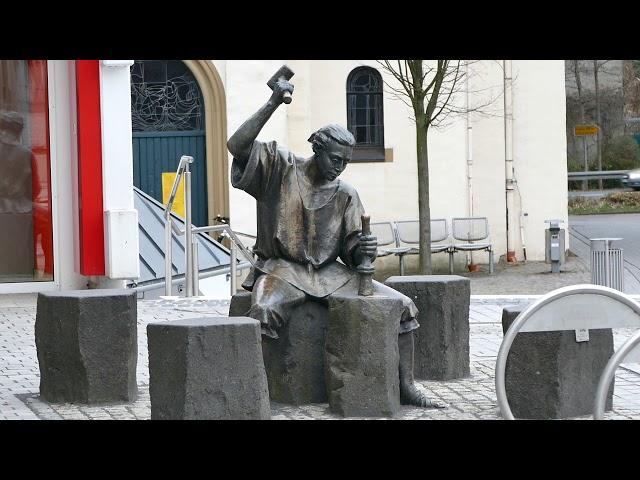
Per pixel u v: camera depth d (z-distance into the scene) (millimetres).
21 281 18781
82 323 11102
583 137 58062
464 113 29109
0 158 18734
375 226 30016
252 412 9500
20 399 11469
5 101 18672
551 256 28953
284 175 10617
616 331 15867
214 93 29250
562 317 6512
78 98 18000
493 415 10391
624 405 10992
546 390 10242
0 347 14609
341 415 10195
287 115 29859
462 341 12484
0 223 18766
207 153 29359
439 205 30578
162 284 20703
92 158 18031
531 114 31203
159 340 9523
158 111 29203
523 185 31297
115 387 11195
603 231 38750
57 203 18797
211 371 9391
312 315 10695
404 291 12383
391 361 10258
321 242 10672
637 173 52219
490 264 29562
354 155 30391
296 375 10695
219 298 18859
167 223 19469
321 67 30016
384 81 30234
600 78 58750
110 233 17844
